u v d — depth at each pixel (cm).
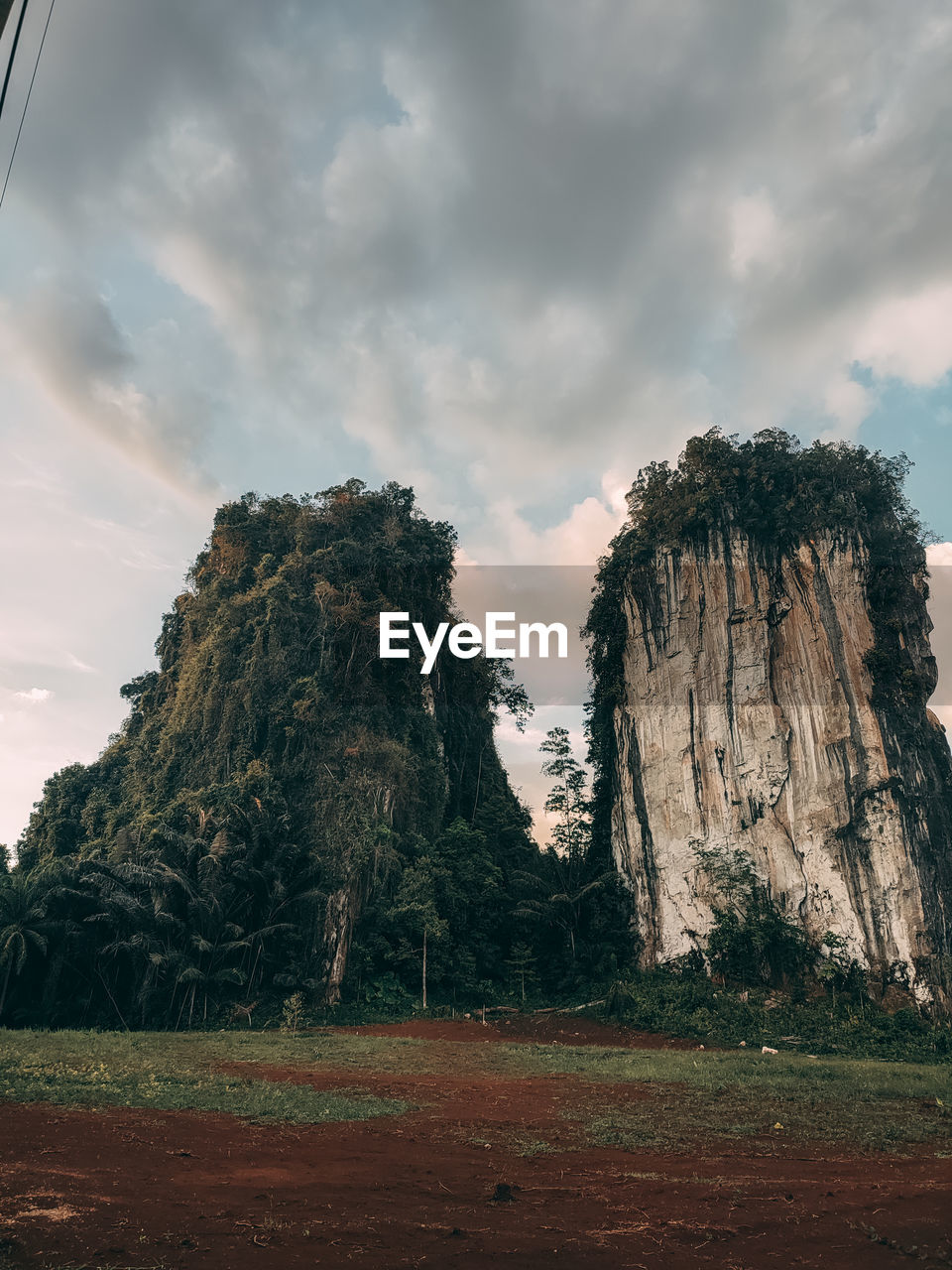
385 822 4053
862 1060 2650
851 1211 773
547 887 4216
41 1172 763
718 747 4122
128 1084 1327
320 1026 3117
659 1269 600
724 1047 3030
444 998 3631
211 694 4656
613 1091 1612
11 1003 2992
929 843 3691
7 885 3142
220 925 3244
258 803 3872
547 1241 651
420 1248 615
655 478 4791
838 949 3556
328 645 4528
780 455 4481
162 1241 590
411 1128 1150
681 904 3931
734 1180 897
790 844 3841
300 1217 675
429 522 5566
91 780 5397
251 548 5569
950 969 3428
